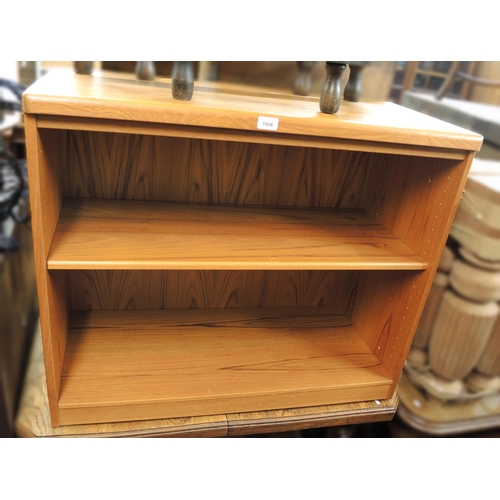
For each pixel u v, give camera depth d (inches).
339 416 48.1
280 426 46.5
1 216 78.2
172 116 32.6
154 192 48.8
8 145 80.8
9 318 69.7
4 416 52.6
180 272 53.2
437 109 61.5
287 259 41.1
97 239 39.8
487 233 57.2
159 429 43.5
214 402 44.9
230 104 37.0
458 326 62.3
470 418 66.4
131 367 46.4
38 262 34.7
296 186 51.9
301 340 53.6
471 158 38.7
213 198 50.4
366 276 54.4
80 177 46.6
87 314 52.7
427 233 43.2
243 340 52.2
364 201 54.3
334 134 35.6
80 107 30.9
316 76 47.6
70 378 44.0
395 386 49.6
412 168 45.6
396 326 48.1
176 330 52.2
